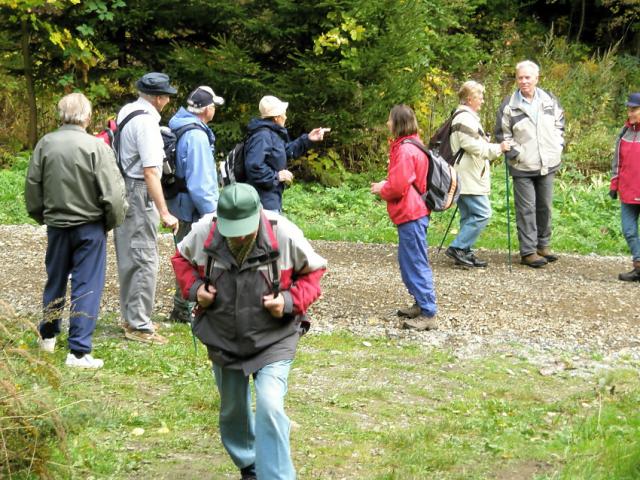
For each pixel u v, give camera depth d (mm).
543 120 9461
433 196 6988
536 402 5684
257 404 3631
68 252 5711
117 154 6262
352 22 12469
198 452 4543
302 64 12516
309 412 5254
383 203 12625
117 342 6391
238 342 3748
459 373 6199
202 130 6539
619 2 19609
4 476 3605
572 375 6262
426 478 4246
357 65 12602
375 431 4988
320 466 4410
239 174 6996
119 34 13867
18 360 4180
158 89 6266
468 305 7879
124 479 4090
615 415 5203
